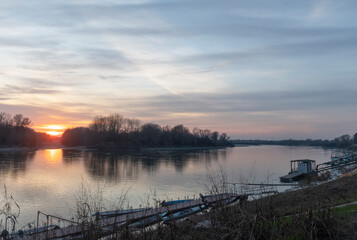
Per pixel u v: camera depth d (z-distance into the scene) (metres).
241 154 119.69
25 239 8.09
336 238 6.56
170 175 49.88
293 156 111.25
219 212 6.86
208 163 72.50
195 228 7.13
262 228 6.36
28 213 24.95
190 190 37.03
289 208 8.27
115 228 6.58
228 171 56.06
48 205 27.81
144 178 46.59
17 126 134.75
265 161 84.81
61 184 39.06
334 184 23.06
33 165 61.16
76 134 158.62
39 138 156.00
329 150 175.75
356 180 23.38
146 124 157.12
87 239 6.65
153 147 140.00
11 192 33.59
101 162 70.75
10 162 66.06
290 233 6.62
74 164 65.19
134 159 80.56
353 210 9.59
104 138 141.00
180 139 158.88
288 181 44.72
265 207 7.47
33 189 35.50
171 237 6.43
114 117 147.62
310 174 45.53
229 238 6.18
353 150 141.38
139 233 6.68
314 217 6.96
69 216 23.19
